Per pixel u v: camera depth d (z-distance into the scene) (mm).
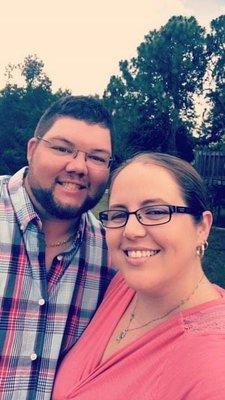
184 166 451
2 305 553
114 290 571
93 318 564
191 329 400
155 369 400
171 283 441
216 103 7133
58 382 524
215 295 452
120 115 7461
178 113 7148
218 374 344
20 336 553
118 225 454
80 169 568
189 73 7184
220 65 7031
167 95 7254
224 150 4074
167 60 7219
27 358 549
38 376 546
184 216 435
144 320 469
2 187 631
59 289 579
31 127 12258
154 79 7391
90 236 621
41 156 576
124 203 449
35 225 575
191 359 372
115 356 451
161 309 456
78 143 574
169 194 434
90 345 513
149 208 434
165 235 426
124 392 414
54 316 571
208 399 337
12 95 13234
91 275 607
